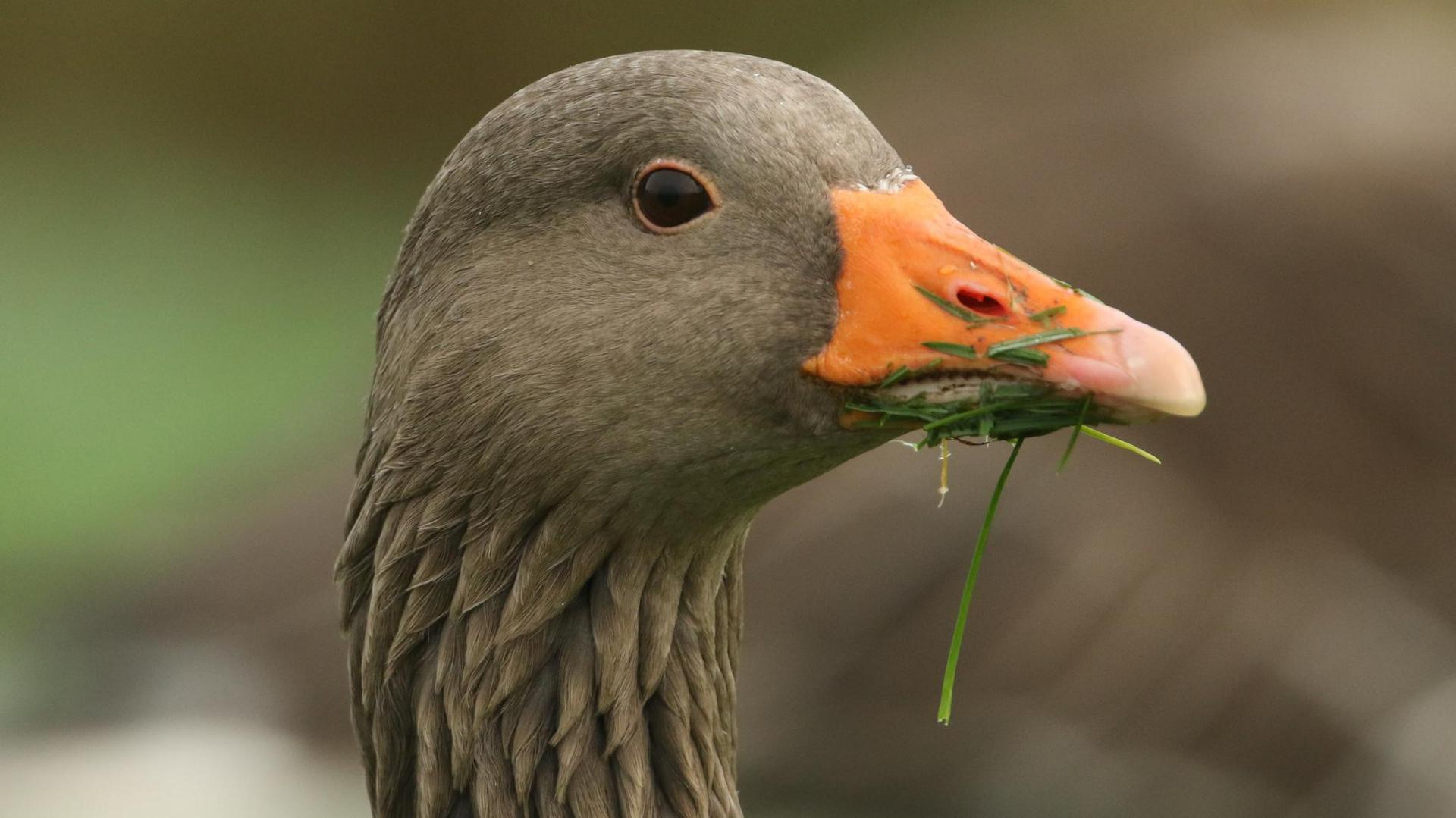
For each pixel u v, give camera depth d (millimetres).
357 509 7195
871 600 13758
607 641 6734
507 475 6566
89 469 21125
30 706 14883
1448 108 15852
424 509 6734
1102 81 16359
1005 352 6059
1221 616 13758
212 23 34812
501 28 34125
